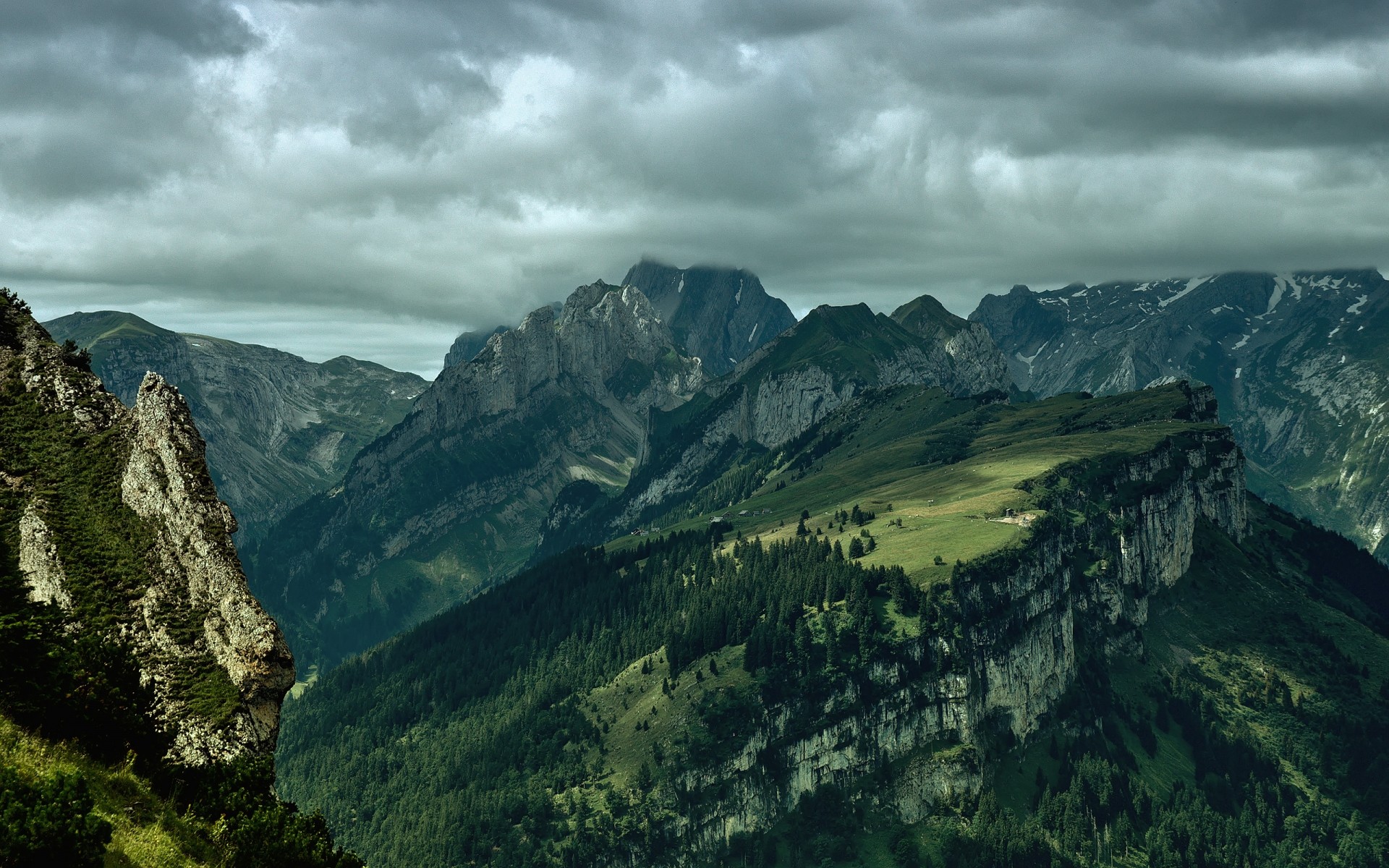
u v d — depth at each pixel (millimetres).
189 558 119562
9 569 116000
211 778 104562
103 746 101188
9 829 77812
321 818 112438
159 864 89875
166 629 115125
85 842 80562
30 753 93250
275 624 116500
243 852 99625
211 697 110938
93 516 121438
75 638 108812
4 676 97438
